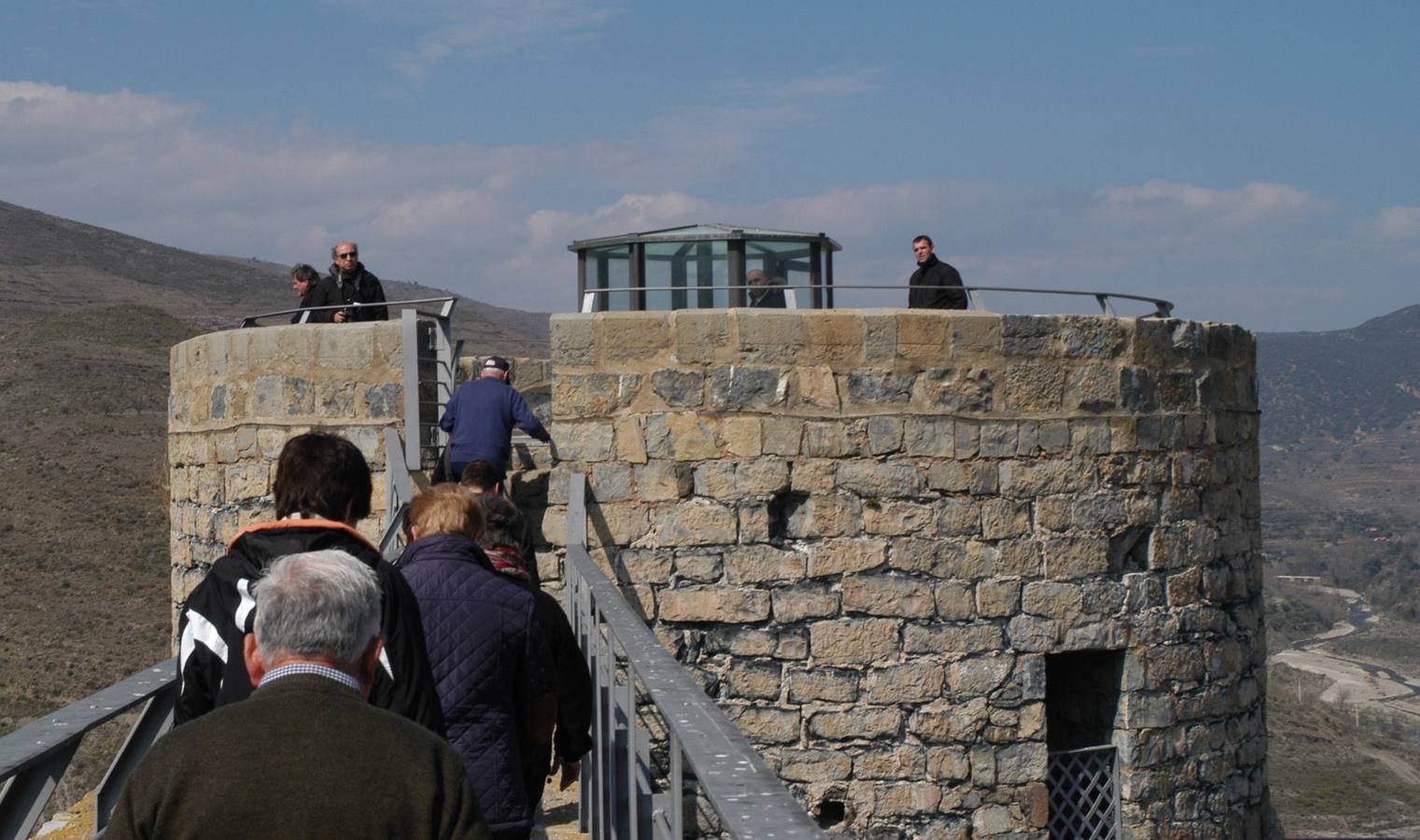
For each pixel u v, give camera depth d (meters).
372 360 11.66
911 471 11.18
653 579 11.14
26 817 3.75
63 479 46.00
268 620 3.21
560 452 11.24
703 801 10.66
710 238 13.35
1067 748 12.40
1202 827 12.19
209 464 12.60
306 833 2.96
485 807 5.24
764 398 11.10
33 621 33.00
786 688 11.09
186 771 3.00
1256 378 13.64
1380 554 134.75
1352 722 57.12
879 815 11.09
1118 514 11.70
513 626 5.44
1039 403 11.45
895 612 11.13
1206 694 12.27
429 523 5.67
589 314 11.27
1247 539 13.15
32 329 77.00
